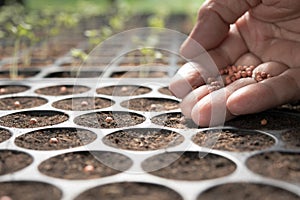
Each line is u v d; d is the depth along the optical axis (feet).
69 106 1.34
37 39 2.05
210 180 0.93
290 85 1.18
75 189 0.90
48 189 0.91
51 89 1.53
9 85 1.58
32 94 1.47
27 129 1.16
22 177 0.94
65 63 1.96
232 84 1.24
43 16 3.18
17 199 0.88
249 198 0.88
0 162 1.00
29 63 1.98
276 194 0.89
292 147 1.04
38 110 1.30
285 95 1.18
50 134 1.14
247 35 1.40
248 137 1.10
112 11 3.72
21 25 1.79
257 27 1.37
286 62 1.31
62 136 1.13
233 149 1.04
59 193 0.90
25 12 3.34
